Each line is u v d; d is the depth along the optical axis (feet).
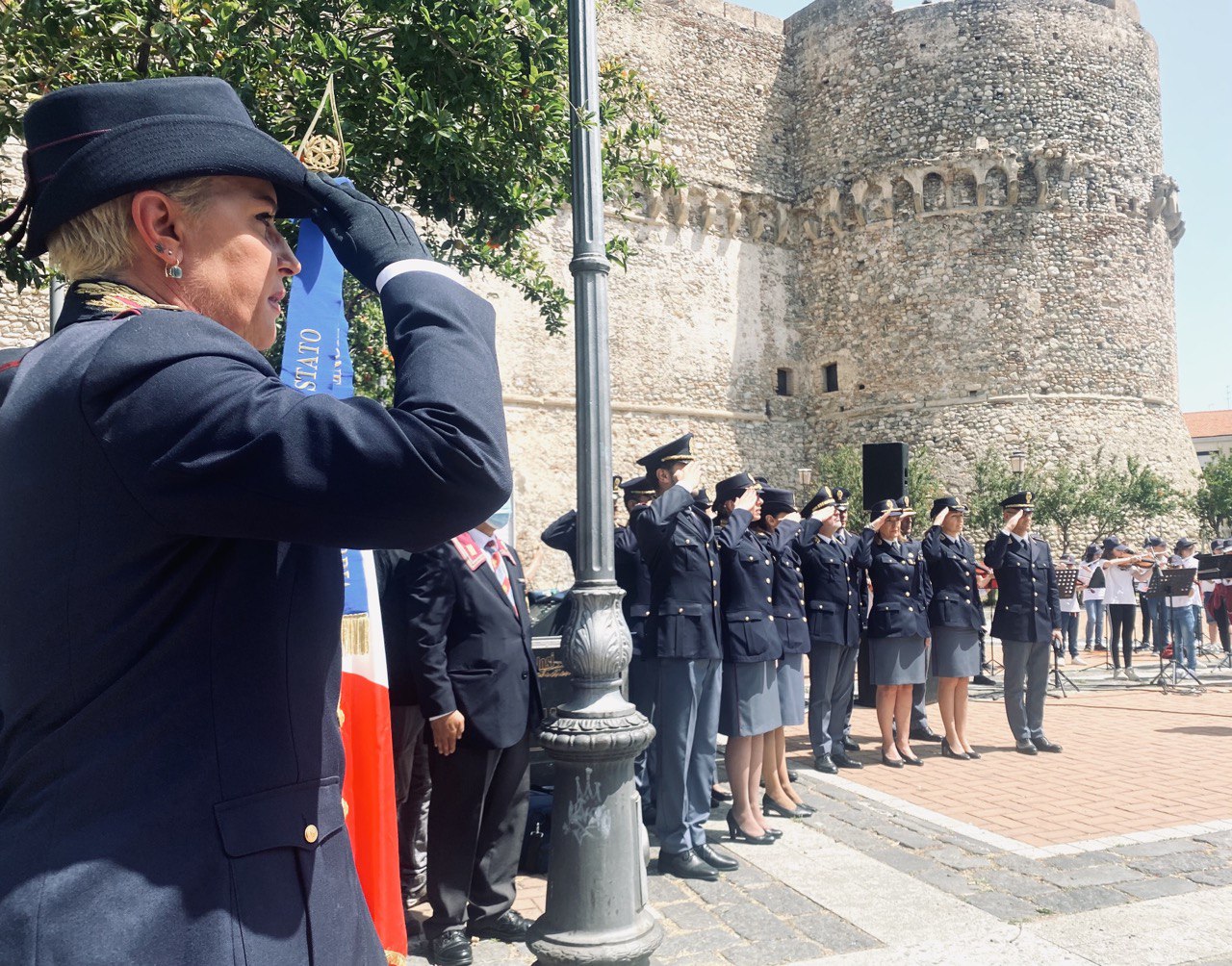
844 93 78.84
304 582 3.27
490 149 17.49
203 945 2.78
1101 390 73.61
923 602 23.31
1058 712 30.76
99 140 3.26
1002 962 11.26
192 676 2.99
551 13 18.57
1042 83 74.33
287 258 3.77
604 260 10.00
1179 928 12.31
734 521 17.08
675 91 75.31
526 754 12.90
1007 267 73.77
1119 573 39.99
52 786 2.95
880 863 15.06
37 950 2.69
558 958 9.07
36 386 3.04
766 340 79.71
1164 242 79.36
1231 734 26.66
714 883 14.19
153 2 14.88
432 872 11.73
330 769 3.34
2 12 14.82
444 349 3.26
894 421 75.56
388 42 17.78
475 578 12.44
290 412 2.92
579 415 9.84
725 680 16.53
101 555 2.91
